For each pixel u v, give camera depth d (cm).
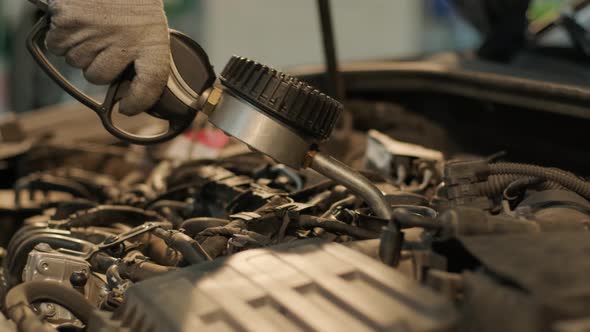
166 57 93
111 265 92
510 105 174
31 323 73
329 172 90
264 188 111
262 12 486
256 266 74
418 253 76
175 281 72
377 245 81
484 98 173
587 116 147
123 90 96
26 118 201
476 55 203
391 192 107
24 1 338
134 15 92
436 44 489
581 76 176
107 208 112
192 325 65
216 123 90
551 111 155
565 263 63
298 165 89
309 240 81
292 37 494
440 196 101
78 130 187
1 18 377
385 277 69
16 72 348
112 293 84
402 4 489
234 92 89
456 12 207
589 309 57
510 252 66
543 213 86
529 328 57
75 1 90
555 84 153
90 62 94
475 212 73
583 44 190
